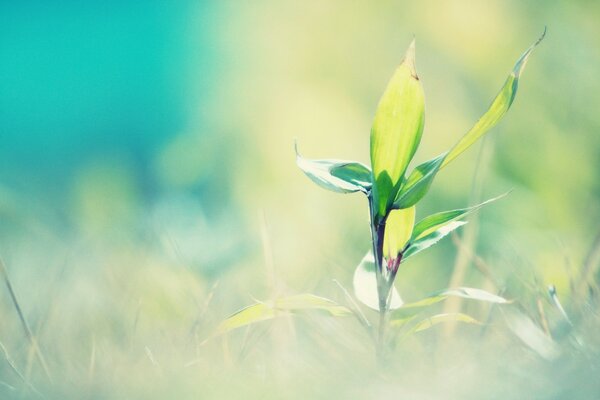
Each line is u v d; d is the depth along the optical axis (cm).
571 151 139
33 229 135
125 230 119
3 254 112
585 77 147
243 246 102
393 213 77
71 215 152
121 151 357
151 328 86
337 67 214
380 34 208
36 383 76
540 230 126
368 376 73
